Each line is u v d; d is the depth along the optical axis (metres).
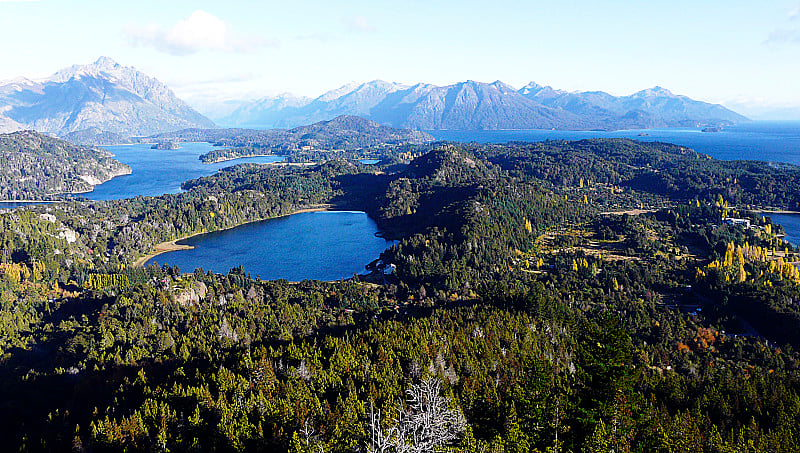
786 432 115.06
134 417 119.69
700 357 173.25
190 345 170.62
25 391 154.00
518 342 157.38
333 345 154.12
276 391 127.00
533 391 91.81
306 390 125.38
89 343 179.75
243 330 179.38
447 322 172.88
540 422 85.75
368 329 170.12
